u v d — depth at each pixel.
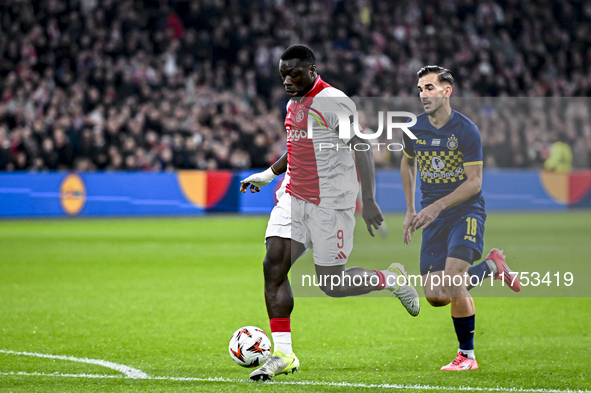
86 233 45.88
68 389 13.23
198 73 69.88
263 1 78.31
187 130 61.97
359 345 17.73
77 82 64.12
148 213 58.34
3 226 49.28
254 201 61.88
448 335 18.98
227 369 15.01
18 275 29.02
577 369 15.09
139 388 13.33
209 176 60.25
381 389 13.34
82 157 57.00
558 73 86.19
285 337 14.27
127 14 70.00
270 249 14.47
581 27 90.00
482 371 14.92
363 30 79.69
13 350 16.72
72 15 67.50
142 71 66.50
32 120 56.91
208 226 51.41
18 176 53.94
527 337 18.70
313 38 78.12
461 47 82.44
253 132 64.94
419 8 84.56
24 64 63.94
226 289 26.30
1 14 65.81
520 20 87.50
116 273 29.98
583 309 22.92
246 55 73.81
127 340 18.00
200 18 75.31
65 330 19.11
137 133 59.69
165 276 29.30
